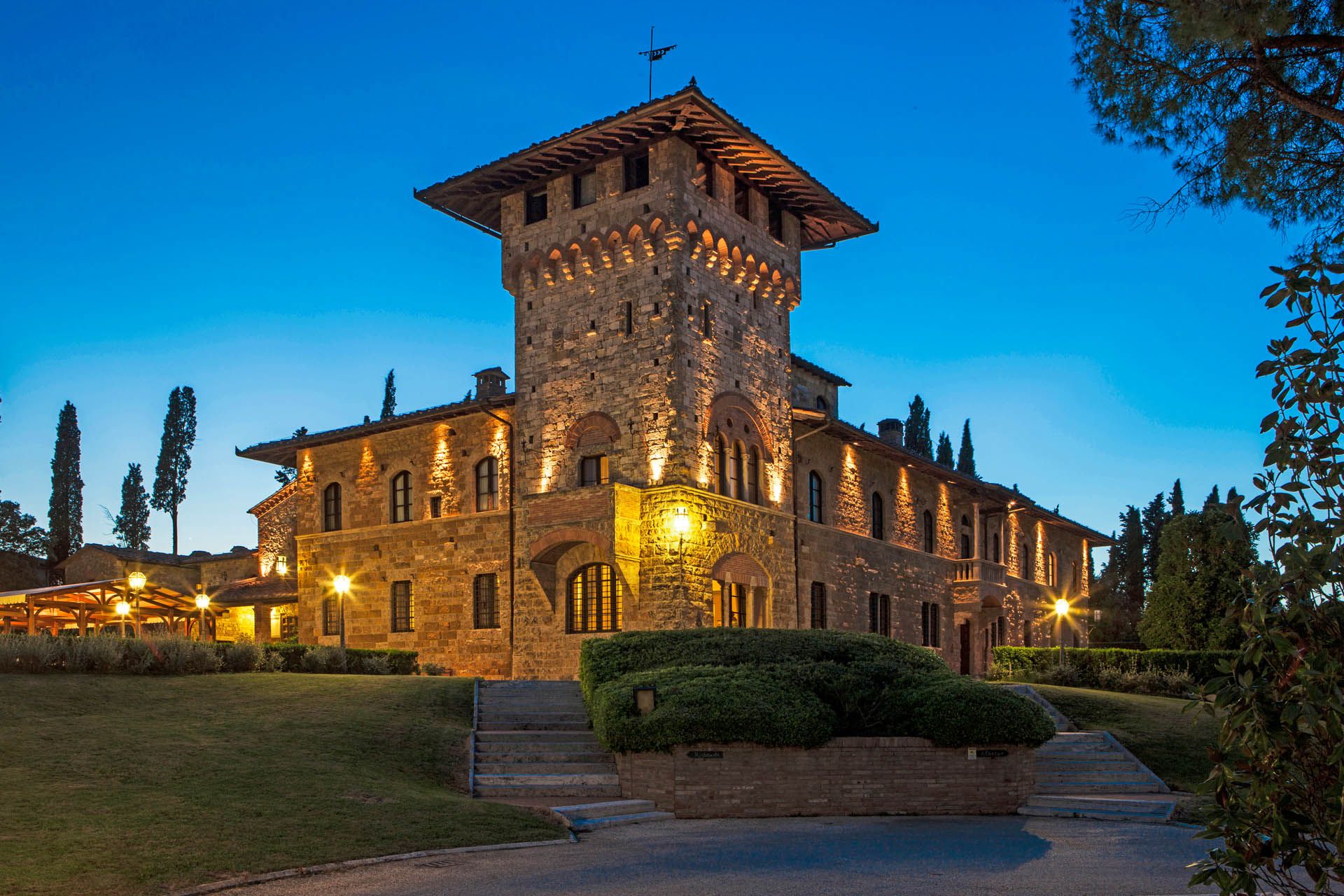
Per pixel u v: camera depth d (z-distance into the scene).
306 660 34.75
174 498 89.19
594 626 37.78
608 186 38.84
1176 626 43.66
